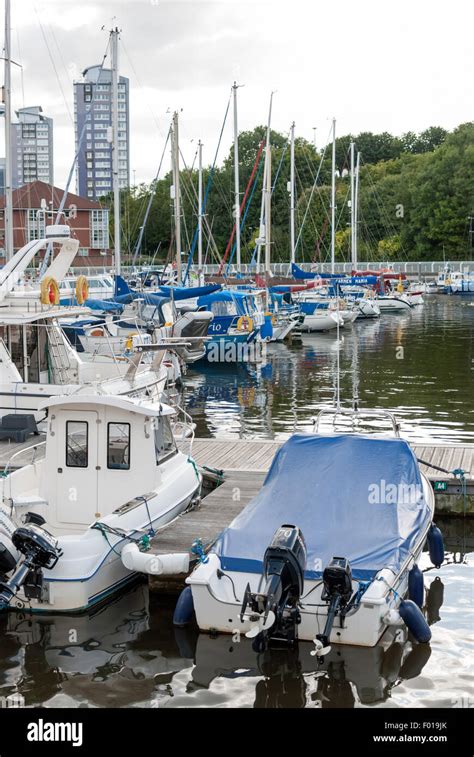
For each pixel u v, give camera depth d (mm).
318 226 79500
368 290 57656
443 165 85438
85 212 80500
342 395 25375
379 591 8922
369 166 97125
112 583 10602
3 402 17359
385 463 11094
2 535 10195
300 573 8836
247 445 16797
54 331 19078
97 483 11578
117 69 32750
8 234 22484
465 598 10742
